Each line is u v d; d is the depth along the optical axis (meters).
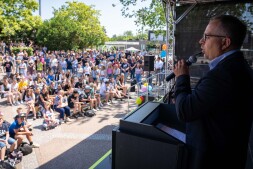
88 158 5.64
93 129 7.69
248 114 1.29
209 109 1.20
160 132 1.36
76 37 28.64
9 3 24.27
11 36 28.33
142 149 1.40
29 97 8.78
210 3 6.07
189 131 1.36
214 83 1.19
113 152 1.53
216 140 1.24
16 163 5.27
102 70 14.38
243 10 5.68
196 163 1.27
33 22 27.08
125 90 12.11
